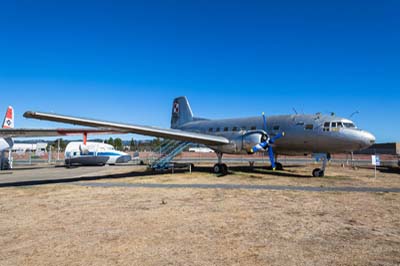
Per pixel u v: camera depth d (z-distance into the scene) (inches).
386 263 165.3
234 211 298.4
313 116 645.3
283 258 173.2
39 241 204.5
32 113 444.8
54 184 526.6
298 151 679.7
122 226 243.8
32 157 1971.0
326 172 742.5
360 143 576.4
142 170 838.5
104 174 733.3
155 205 330.3
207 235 218.7
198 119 917.2
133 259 171.5
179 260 170.1
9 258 173.0
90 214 287.3
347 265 162.6
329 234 220.7
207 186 482.3
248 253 181.5
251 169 824.3
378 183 516.7
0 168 951.0
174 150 803.4
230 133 697.0
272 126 689.0
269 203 339.0
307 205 327.3
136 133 623.8
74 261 168.4
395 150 2092.8
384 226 242.4
